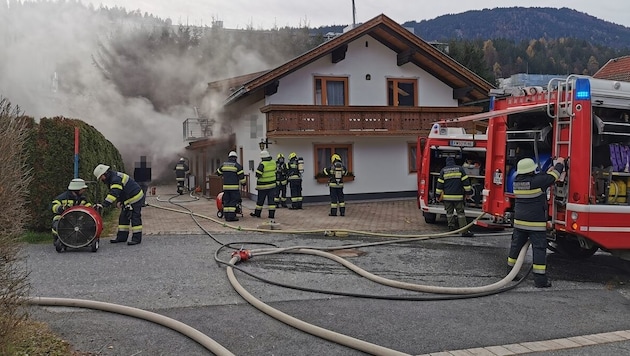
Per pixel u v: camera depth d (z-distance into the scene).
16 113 3.66
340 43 15.63
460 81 17.75
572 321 4.91
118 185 8.48
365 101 17.19
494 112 7.75
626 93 6.55
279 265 7.18
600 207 6.28
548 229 6.73
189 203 16.81
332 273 6.73
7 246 3.42
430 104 18.14
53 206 8.06
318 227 11.05
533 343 4.25
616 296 5.88
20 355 3.55
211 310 5.09
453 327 4.67
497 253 8.25
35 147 9.52
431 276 6.71
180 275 6.50
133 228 8.64
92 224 7.91
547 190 6.66
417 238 9.36
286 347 4.12
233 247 8.46
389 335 4.44
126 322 4.68
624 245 6.36
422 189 11.58
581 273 7.06
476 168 11.20
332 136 16.05
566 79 6.51
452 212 10.07
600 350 4.13
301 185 14.79
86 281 6.16
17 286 3.75
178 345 4.12
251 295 5.43
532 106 6.85
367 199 17.23
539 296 5.84
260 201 12.47
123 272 6.64
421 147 11.90
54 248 8.28
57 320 4.70
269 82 15.07
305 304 5.35
